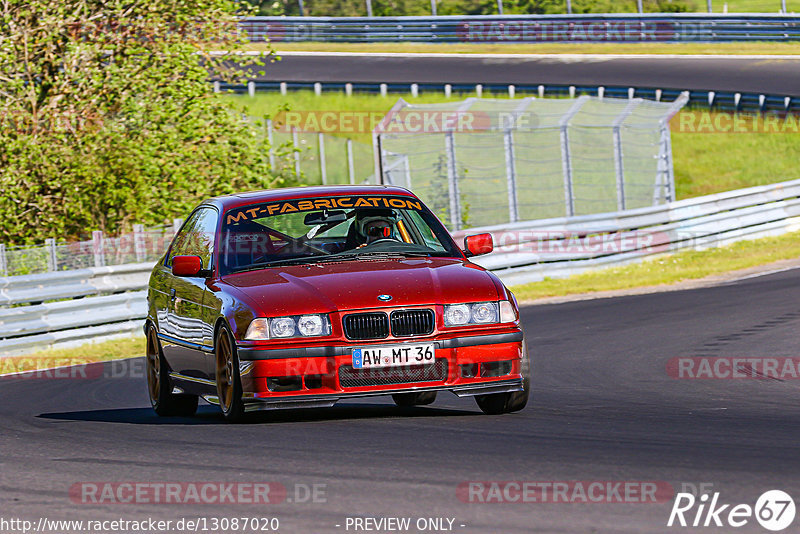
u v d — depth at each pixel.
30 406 36.69
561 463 21.67
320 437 25.61
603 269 80.12
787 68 160.25
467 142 121.56
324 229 31.17
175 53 79.69
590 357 43.31
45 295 56.28
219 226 31.47
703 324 51.41
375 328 27.11
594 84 153.00
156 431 28.09
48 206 77.94
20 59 80.06
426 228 31.69
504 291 28.45
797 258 79.94
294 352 26.78
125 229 79.75
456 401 33.97
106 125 80.56
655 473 20.52
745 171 138.12
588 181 122.25
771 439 24.33
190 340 31.00
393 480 20.64
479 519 17.72
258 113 153.12
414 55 183.50
